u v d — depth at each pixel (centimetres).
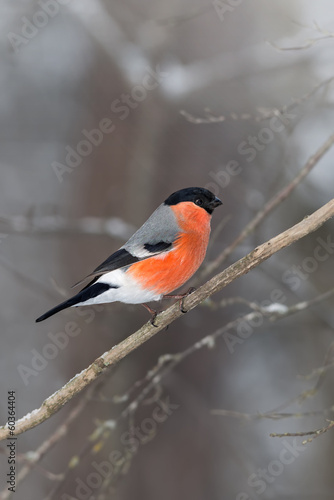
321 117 1309
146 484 1242
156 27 1228
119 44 1232
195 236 743
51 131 1862
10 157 1916
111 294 718
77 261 1339
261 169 1268
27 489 1348
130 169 1305
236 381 1474
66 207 1498
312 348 1501
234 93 1301
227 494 1283
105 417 1214
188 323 1263
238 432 1438
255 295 1408
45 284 1827
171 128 1270
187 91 1217
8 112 1845
